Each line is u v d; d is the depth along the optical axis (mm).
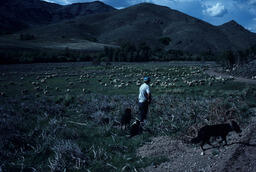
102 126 6617
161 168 3893
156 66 56281
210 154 4234
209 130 4371
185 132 5469
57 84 23969
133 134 5754
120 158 4375
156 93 17000
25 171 3975
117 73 37500
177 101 10508
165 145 4840
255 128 5422
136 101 10820
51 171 3857
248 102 10219
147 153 4523
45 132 5715
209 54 111875
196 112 7535
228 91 15688
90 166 4082
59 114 8445
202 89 18625
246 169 3502
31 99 14242
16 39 145875
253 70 36469
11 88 20734
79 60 75750
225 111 7047
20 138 5227
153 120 7352
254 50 60188
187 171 3693
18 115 8133
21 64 57688
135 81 26656
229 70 39281
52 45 127812
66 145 4578
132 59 81938
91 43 153750
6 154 4523
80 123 7102
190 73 36969
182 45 179125
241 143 4492
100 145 5082
